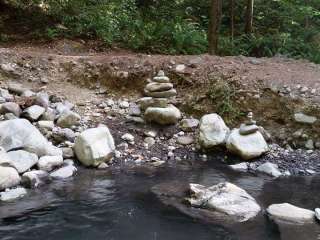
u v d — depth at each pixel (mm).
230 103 7766
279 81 7898
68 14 11570
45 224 4527
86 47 10773
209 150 7039
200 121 7410
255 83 7922
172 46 11047
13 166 5633
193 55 9984
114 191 5461
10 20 11328
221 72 8328
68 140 6836
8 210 4789
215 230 4488
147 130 7434
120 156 6727
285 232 4453
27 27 11211
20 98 7840
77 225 4539
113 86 8742
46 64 8977
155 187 5605
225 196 5152
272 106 7602
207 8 15039
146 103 7617
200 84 8219
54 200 5117
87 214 4797
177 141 7262
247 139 6848
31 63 8914
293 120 7359
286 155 6910
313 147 7117
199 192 5211
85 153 6285
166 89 7562
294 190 5707
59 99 8086
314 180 6105
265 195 5504
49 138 6844
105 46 10898
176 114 7535
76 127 7312
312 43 13305
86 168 6258
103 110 8055
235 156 6891
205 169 6414
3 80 8422
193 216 4797
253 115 7621
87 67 8969
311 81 7965
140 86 8648
